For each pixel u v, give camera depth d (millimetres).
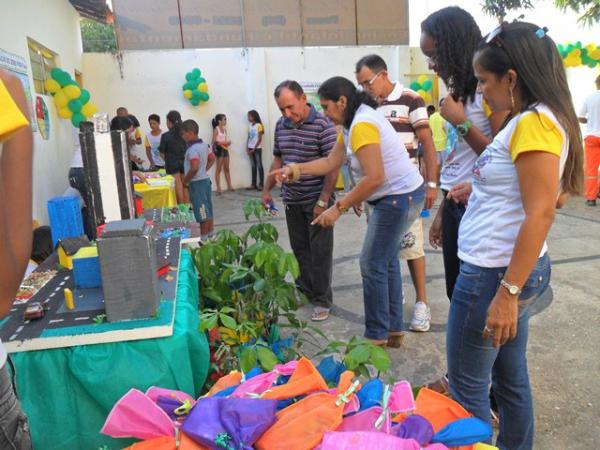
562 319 3447
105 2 8398
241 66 10078
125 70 9703
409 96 3270
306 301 2650
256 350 1929
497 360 1783
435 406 1597
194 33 9734
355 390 1532
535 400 2541
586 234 5645
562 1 11055
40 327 1670
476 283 1593
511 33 1445
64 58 7672
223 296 2650
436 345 3166
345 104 2742
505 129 1506
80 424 1663
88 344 1637
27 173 851
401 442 1271
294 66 10281
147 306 1701
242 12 9805
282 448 1333
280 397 1529
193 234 2850
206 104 10086
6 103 630
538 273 1571
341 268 4797
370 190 2600
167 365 1659
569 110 1432
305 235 3705
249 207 3225
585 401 2523
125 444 1643
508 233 1527
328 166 3061
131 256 1658
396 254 3012
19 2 5215
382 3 10258
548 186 1389
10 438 954
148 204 4926
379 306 2936
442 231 2547
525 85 1449
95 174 2465
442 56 2154
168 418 1457
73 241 2285
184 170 6215
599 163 7004
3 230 772
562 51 9906
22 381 1619
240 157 10461
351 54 10398
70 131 7094
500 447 1879
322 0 10047
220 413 1405
